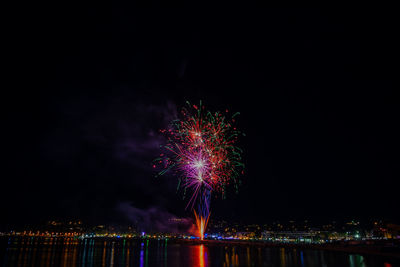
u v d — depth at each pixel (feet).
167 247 491.31
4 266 210.38
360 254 277.03
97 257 280.51
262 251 345.72
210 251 361.30
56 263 229.66
